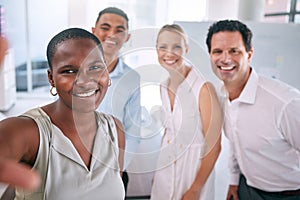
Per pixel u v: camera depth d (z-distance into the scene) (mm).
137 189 966
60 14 4602
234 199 1585
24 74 4965
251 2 2443
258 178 1506
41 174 641
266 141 1397
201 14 3988
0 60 335
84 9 3910
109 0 4250
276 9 3367
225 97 871
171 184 988
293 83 2076
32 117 645
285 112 1302
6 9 4441
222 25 1325
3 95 4066
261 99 1343
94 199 689
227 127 1453
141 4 4516
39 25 4684
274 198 1501
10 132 571
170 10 4469
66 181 662
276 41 2041
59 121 667
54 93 663
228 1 3619
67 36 614
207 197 1093
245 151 1474
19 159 564
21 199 641
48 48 626
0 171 254
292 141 1346
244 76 1328
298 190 1476
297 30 2031
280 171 1453
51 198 654
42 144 629
